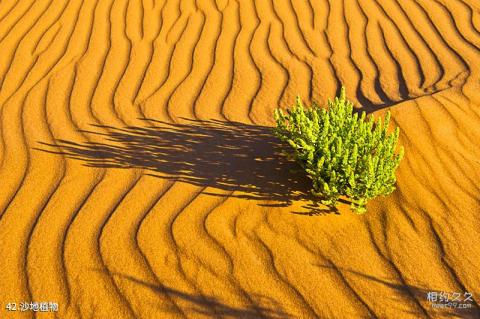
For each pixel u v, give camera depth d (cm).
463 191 341
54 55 548
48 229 324
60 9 622
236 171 364
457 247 303
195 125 430
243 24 580
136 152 396
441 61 505
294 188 344
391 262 296
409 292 280
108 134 422
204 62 523
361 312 271
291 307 273
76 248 309
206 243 307
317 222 319
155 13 605
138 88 489
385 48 533
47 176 372
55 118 448
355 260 297
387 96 465
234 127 425
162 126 430
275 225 317
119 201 342
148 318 270
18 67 532
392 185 342
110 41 564
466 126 396
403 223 319
